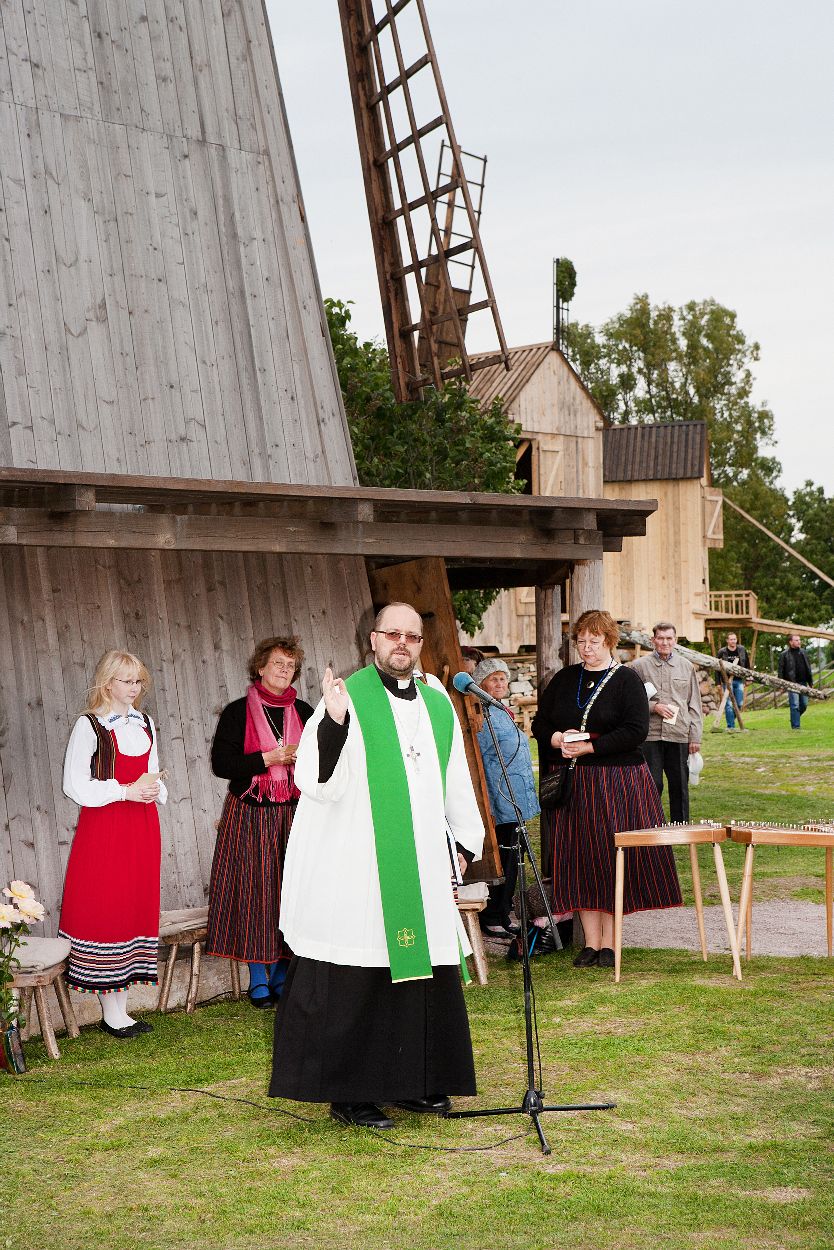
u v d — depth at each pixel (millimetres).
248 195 8188
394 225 11719
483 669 7977
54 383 6965
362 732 4543
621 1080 4930
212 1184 4074
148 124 7703
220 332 7875
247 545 6645
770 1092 4727
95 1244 3648
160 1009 6480
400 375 11750
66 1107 4883
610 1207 3766
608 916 6844
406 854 4465
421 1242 3586
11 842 6246
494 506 7160
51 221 7105
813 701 32219
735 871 9781
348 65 11758
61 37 7348
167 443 7469
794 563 54562
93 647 6754
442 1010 4531
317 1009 4469
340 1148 4348
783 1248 3471
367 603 8188
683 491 31859
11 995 5387
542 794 6824
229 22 8297
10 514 5844
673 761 9906
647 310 50562
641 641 23688
